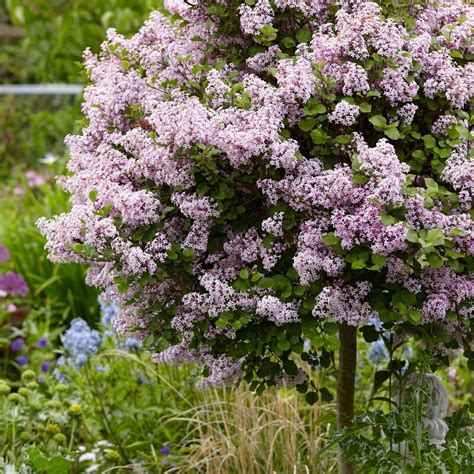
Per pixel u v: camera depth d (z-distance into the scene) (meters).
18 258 6.40
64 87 10.93
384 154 2.67
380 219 2.60
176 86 3.09
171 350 3.13
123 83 3.12
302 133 2.94
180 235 3.02
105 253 2.85
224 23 3.06
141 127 3.00
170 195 2.96
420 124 3.02
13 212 7.48
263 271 2.94
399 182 2.60
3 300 5.93
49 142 9.56
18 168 9.45
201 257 3.05
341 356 3.35
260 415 4.20
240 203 2.98
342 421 3.40
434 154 2.87
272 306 2.72
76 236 2.92
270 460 3.72
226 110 2.78
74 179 3.18
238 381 3.14
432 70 2.90
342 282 2.82
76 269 6.09
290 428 3.88
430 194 2.66
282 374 3.17
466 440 3.09
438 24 3.10
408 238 2.56
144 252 2.82
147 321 3.12
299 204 2.79
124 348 4.79
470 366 3.08
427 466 3.07
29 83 12.35
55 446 4.05
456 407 4.68
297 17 2.97
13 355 5.62
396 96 2.80
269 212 2.85
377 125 2.74
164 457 4.00
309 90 2.74
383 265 2.69
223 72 3.07
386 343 3.27
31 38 10.72
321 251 2.79
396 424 3.15
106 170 2.98
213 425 4.27
